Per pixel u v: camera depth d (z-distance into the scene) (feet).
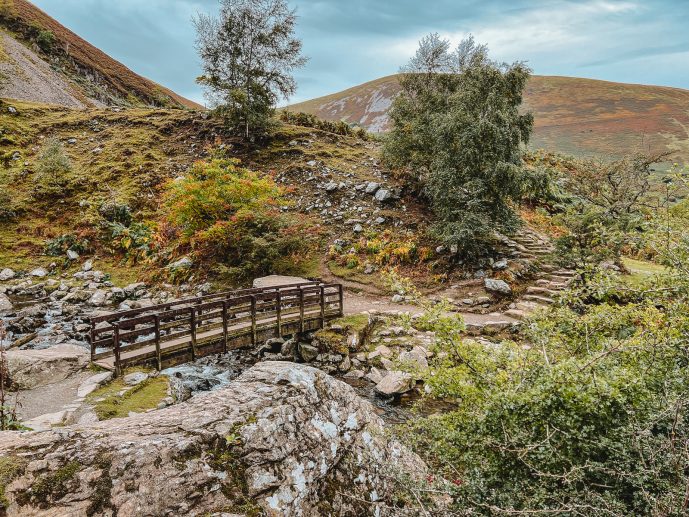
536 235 64.95
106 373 28.84
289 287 45.91
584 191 71.77
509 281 50.62
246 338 38.04
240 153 94.07
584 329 17.15
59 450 8.37
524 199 79.97
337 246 64.95
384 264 60.03
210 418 10.46
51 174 84.58
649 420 10.80
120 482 8.04
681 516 8.77
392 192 75.61
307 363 41.09
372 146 104.83
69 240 72.18
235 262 63.21
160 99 261.24
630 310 16.57
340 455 11.86
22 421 20.67
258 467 9.82
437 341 16.11
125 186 84.43
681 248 16.47
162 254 69.05
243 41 92.99
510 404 11.80
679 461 9.61
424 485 11.21
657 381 12.53
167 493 8.34
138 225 75.31
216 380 37.11
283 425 10.96
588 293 18.70
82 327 46.14
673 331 13.70
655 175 57.88
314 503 10.39
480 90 53.98
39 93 167.02
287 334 41.88
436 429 13.67
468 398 13.92
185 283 62.18
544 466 11.12
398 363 17.11
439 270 56.13
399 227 67.21
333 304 50.75
